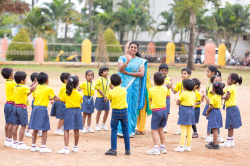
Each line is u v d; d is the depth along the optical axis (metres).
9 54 28.23
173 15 35.22
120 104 5.52
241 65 31.53
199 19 34.09
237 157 5.55
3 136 6.82
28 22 33.75
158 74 5.88
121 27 35.72
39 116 5.53
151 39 40.62
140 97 7.43
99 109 7.85
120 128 7.29
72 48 34.75
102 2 45.00
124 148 6.15
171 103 12.07
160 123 5.80
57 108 7.13
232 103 6.38
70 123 5.50
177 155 5.63
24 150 5.68
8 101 6.01
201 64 32.19
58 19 33.91
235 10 35.97
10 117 5.96
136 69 7.32
